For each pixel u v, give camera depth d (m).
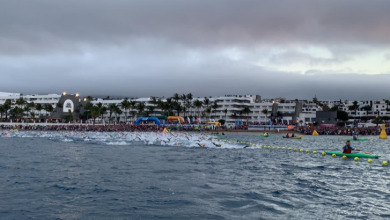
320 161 36.28
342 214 15.83
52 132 97.38
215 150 48.34
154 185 22.14
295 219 14.98
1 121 139.88
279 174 27.25
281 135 111.00
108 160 35.56
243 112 160.50
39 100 176.38
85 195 19.22
